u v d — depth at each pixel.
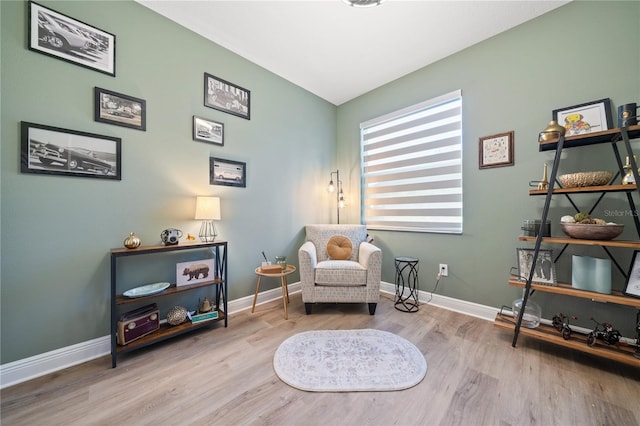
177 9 1.85
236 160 2.37
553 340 1.54
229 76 2.32
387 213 2.94
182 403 1.18
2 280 1.32
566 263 1.76
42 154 1.43
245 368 1.45
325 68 2.62
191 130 2.06
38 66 1.42
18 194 1.36
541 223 1.58
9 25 1.35
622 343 1.46
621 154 1.58
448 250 2.38
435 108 2.51
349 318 2.15
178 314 1.80
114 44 1.68
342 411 1.13
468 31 2.06
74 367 1.47
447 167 2.42
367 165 3.18
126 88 1.74
